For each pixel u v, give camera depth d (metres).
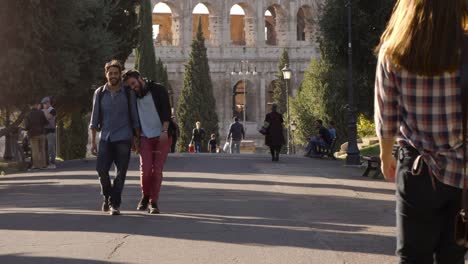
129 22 63.72
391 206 22.94
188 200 24.70
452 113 7.45
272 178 34.19
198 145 79.56
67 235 17.33
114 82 20.53
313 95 84.31
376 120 7.69
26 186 31.48
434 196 7.47
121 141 20.58
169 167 43.00
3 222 19.84
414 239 7.58
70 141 68.56
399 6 7.63
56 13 45.34
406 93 7.50
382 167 7.90
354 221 19.45
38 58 44.69
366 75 44.94
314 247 15.43
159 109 20.86
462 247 7.66
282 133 49.28
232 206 22.92
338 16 43.84
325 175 36.06
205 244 15.88
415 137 7.59
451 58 7.34
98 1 50.59
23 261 14.36
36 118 42.88
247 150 97.75
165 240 16.44
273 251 15.02
